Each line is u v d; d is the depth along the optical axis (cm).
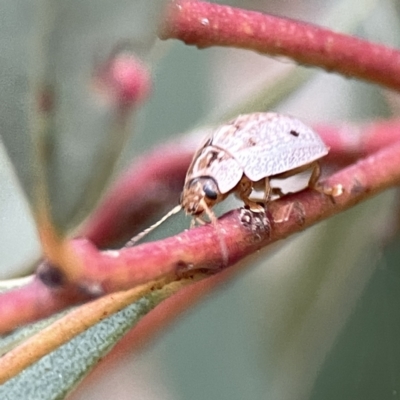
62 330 7
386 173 8
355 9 10
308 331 11
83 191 6
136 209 9
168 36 8
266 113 9
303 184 9
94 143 6
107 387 12
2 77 5
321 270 11
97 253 7
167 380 12
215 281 10
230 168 9
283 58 8
